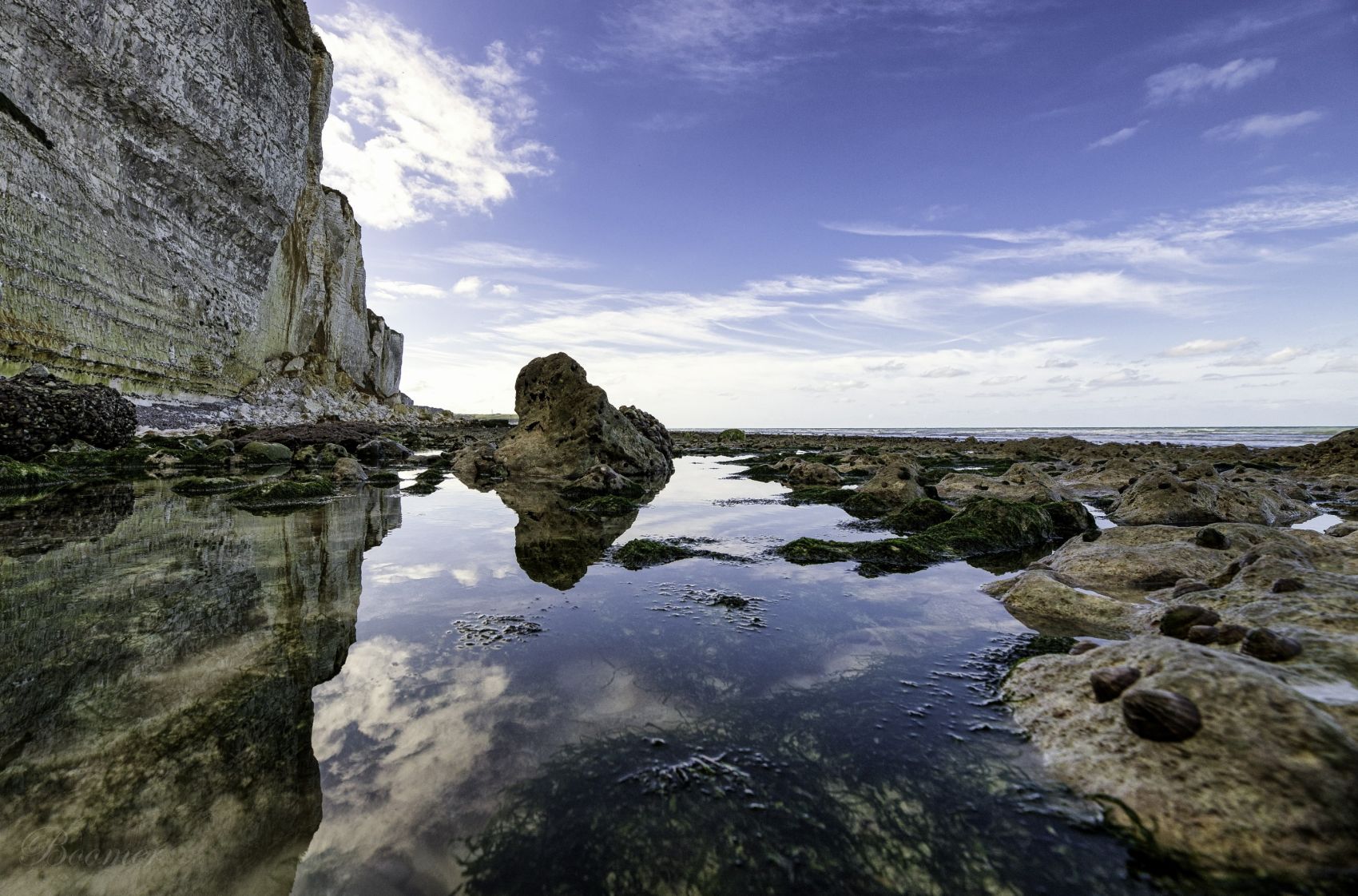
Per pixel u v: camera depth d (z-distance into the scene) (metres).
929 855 2.04
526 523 8.82
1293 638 3.22
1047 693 3.09
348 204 47.41
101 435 14.30
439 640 3.96
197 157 25.23
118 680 3.17
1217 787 2.18
